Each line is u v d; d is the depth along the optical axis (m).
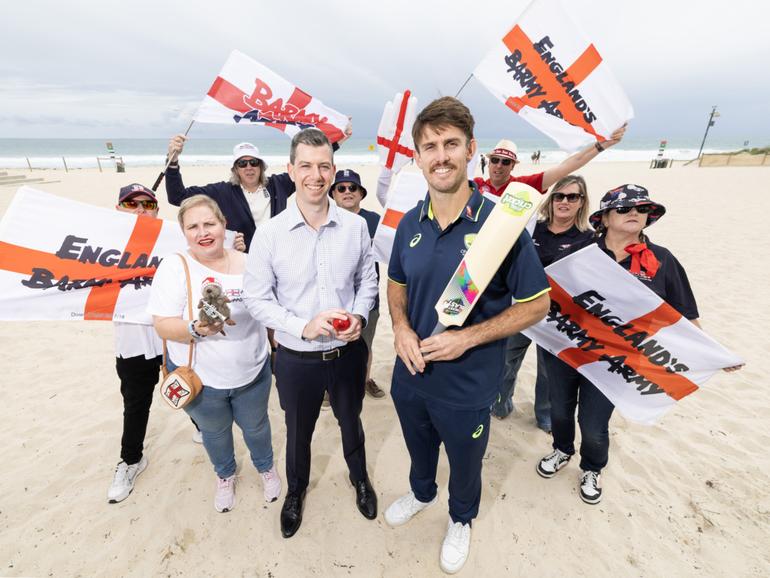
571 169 2.43
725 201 11.52
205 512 2.26
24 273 2.04
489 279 1.35
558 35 2.23
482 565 1.99
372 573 1.96
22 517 2.22
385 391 3.39
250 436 2.16
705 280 5.62
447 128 1.34
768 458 2.60
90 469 2.55
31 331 4.37
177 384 1.76
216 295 1.66
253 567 1.98
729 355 1.82
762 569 1.94
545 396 2.77
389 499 2.38
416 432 1.91
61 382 3.47
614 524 2.18
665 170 23.27
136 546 2.08
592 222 2.09
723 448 2.70
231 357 1.88
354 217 1.88
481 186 2.82
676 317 1.84
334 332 1.63
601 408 2.07
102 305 2.19
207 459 2.63
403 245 1.66
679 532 2.13
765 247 7.01
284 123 3.19
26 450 2.70
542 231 2.57
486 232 1.34
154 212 2.54
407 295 1.81
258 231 1.73
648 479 2.46
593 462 2.23
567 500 2.32
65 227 2.11
